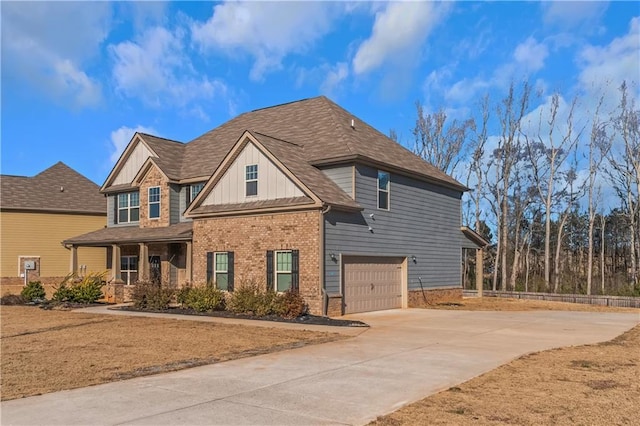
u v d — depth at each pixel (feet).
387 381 29.09
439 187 87.71
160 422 21.77
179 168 86.48
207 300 65.82
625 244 156.35
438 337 46.32
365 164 69.26
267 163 67.21
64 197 112.47
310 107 86.22
